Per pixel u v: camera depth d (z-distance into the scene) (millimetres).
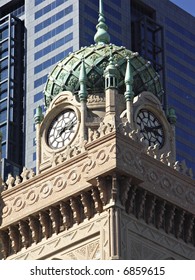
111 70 134250
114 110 131375
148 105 136375
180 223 125625
